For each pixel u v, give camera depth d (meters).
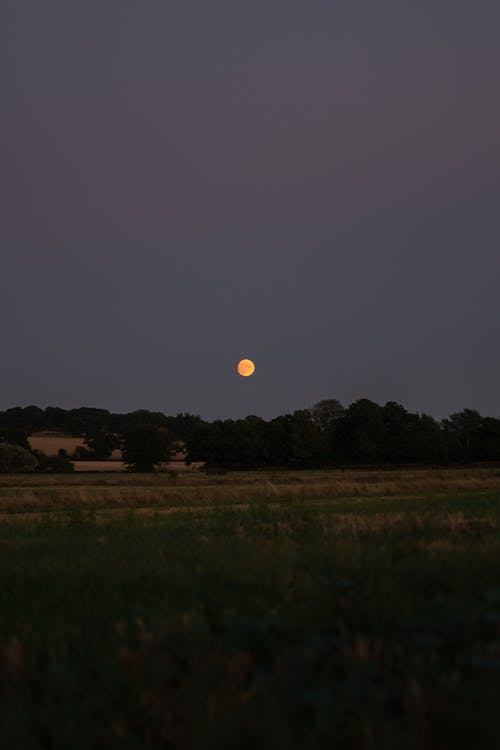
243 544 15.45
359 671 6.21
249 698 5.76
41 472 113.06
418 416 147.88
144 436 123.88
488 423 143.50
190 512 29.28
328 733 5.34
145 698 5.88
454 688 5.95
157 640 7.22
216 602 9.43
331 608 8.72
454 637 7.06
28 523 25.67
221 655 6.77
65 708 5.80
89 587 10.85
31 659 6.98
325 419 166.25
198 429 138.00
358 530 18.22
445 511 25.08
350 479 67.31
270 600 9.91
